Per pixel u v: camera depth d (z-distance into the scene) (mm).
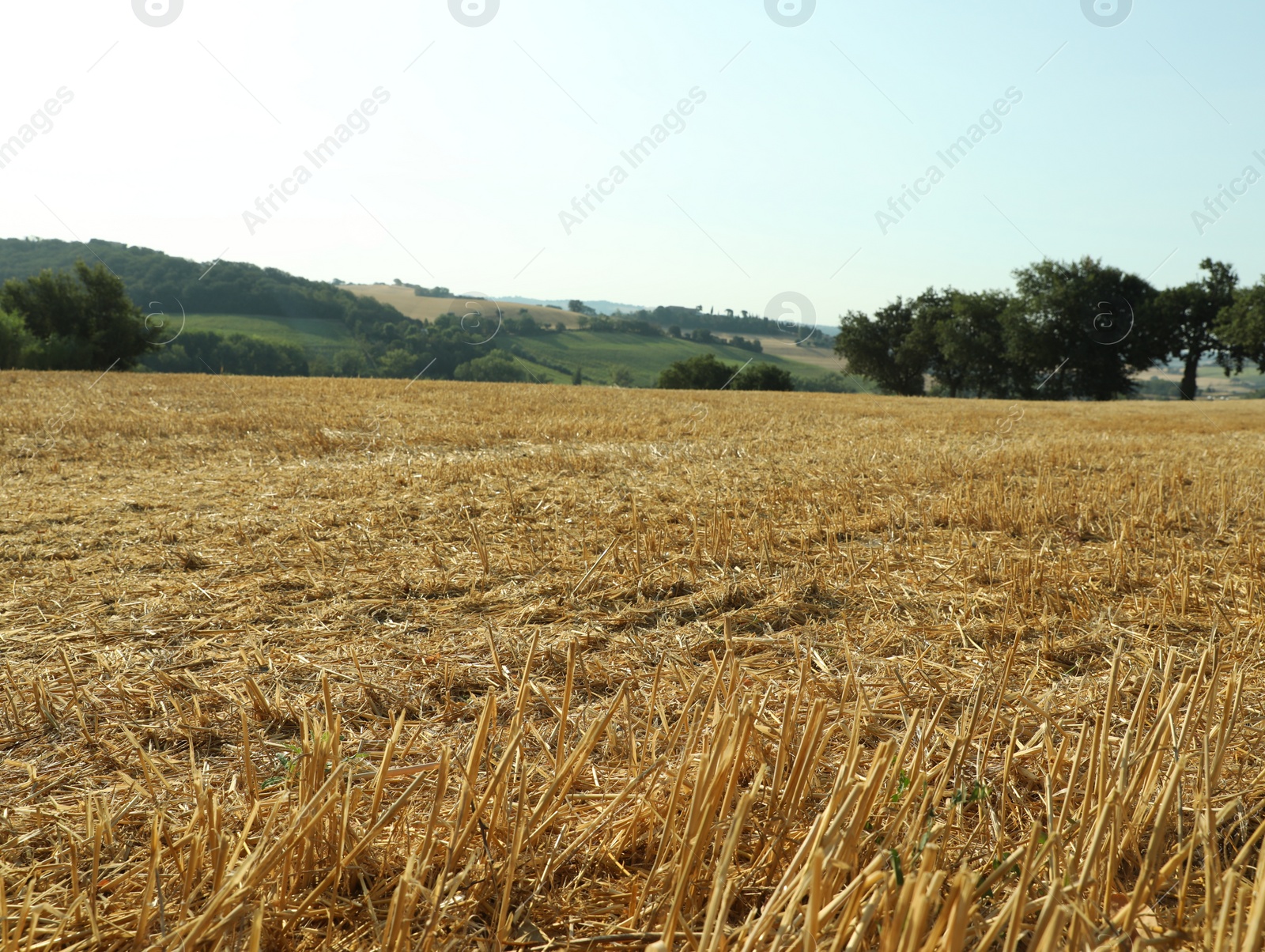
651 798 2113
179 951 1459
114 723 2725
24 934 1665
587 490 7508
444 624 3854
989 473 9016
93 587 4281
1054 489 7648
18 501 6664
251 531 5676
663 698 2977
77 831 2082
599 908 1834
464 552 5137
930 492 7574
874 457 10352
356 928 1722
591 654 3461
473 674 3211
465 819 1931
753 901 1823
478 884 1815
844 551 5223
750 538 5426
